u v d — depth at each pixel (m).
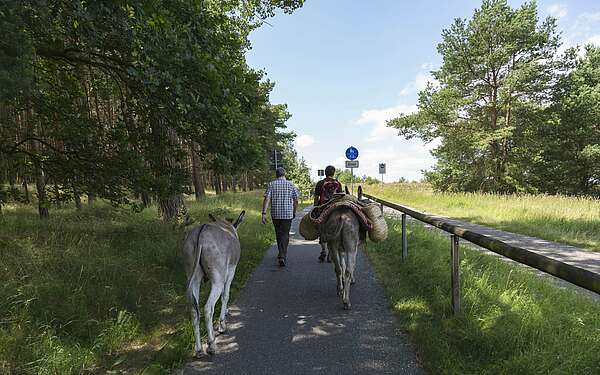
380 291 6.33
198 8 6.68
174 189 8.02
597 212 15.87
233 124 6.96
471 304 4.90
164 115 7.25
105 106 16.95
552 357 3.43
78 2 5.02
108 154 8.06
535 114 25.98
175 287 6.19
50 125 8.52
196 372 3.78
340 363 3.91
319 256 9.34
